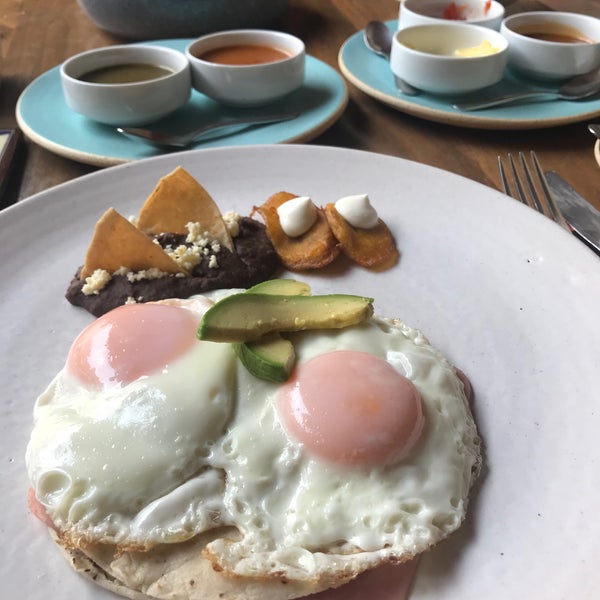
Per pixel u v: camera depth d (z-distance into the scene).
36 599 0.19
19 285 0.29
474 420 0.24
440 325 0.27
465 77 0.38
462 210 0.31
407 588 0.19
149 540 0.20
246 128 0.38
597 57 0.40
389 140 0.39
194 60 0.39
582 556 0.19
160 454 0.21
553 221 0.30
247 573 0.19
